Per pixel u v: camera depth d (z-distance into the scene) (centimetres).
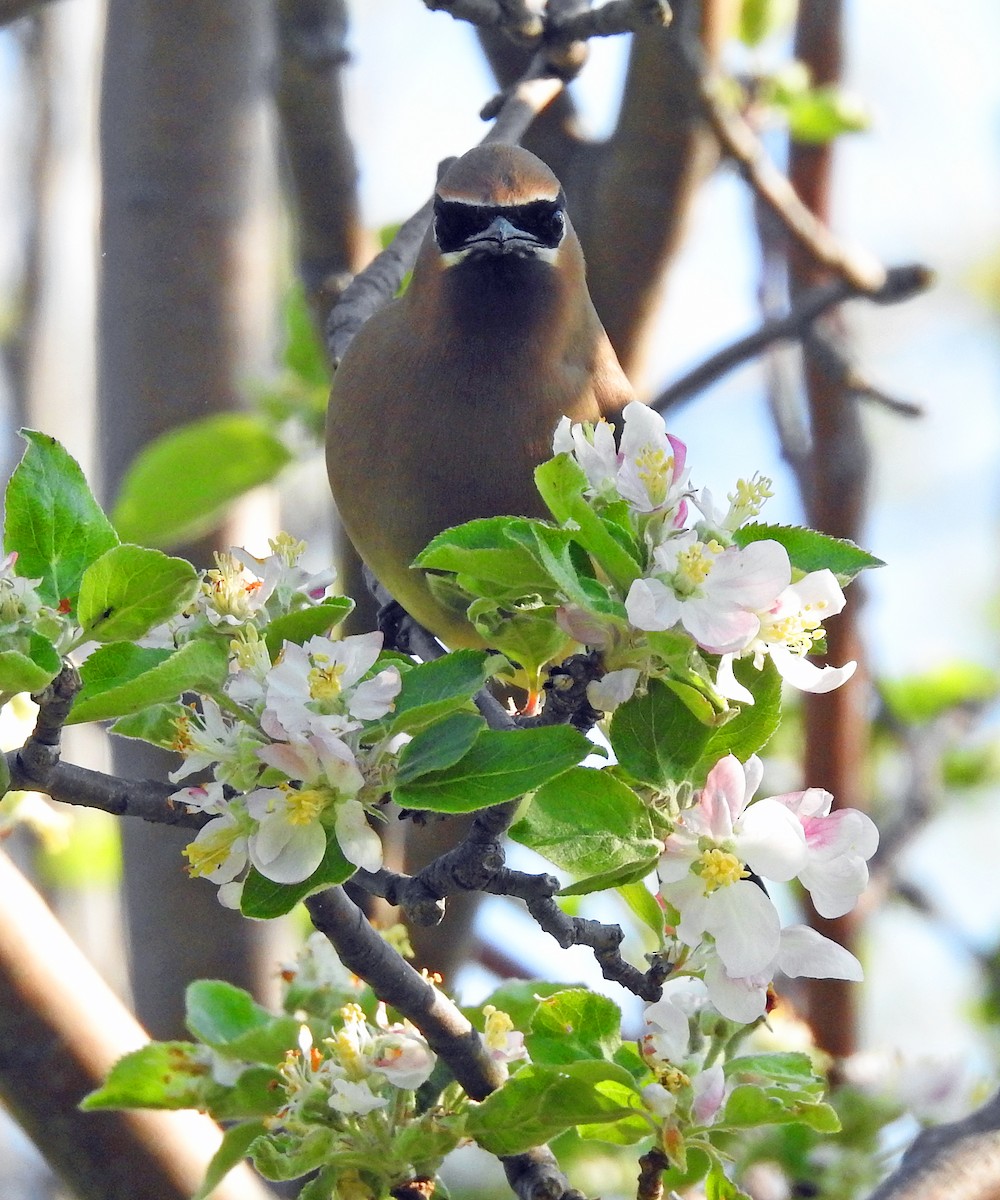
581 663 566
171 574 548
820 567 581
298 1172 612
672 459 561
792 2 1212
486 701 678
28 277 1557
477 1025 698
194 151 1141
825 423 1269
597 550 543
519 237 937
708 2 1143
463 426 934
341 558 1138
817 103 1190
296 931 1073
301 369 1155
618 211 1173
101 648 576
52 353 1556
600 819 572
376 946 612
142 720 585
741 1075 634
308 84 1107
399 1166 621
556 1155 901
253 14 1151
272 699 549
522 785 545
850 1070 971
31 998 775
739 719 589
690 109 1148
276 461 1098
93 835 1332
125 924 1023
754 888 568
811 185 1357
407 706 561
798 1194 891
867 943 1257
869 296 1197
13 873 792
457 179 957
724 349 1205
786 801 591
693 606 540
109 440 1155
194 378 1137
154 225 1138
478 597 582
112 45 1152
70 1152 779
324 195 1130
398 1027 643
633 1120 638
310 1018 693
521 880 588
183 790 567
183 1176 784
